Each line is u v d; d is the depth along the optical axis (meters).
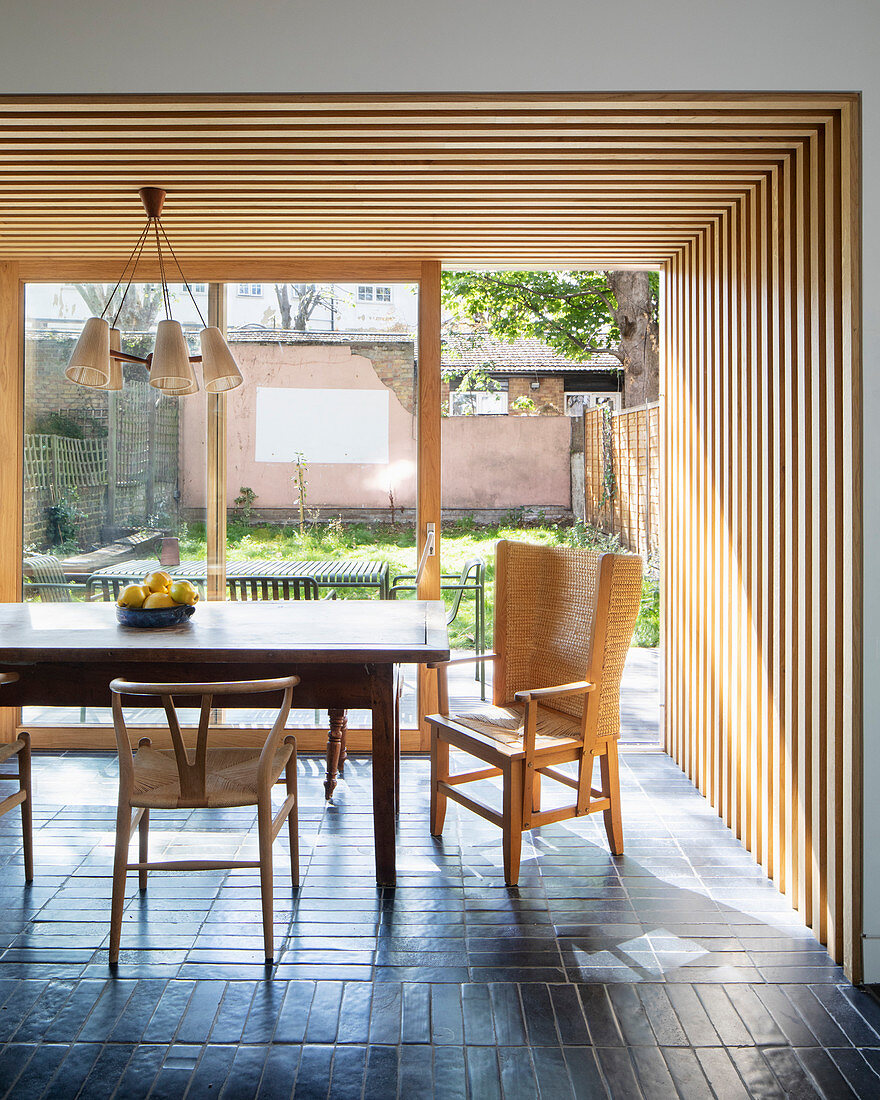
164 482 4.64
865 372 2.47
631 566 3.20
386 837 2.99
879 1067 2.09
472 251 4.32
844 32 2.51
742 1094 1.99
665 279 4.52
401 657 2.79
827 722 2.65
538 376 11.98
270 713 4.59
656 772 4.31
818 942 2.69
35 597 4.64
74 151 2.97
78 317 4.57
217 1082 2.02
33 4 2.56
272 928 2.54
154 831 3.47
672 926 2.77
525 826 3.03
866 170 2.48
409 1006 2.32
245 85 2.55
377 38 2.54
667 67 2.53
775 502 3.06
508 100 2.56
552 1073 2.06
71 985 2.40
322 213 3.70
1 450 4.55
